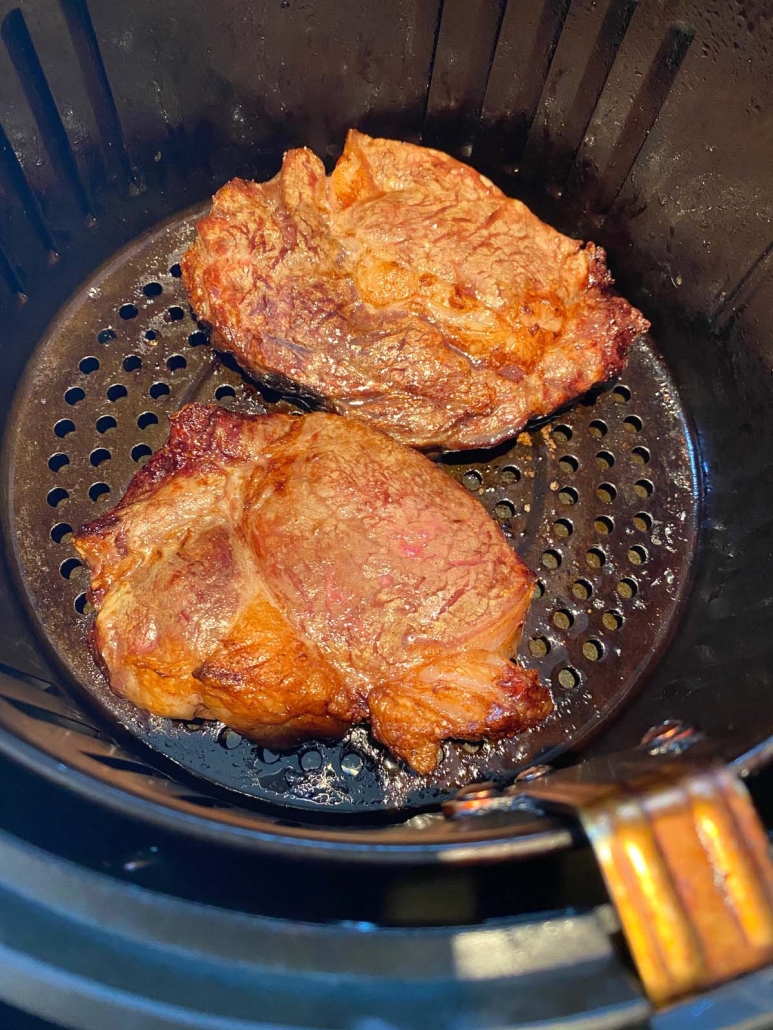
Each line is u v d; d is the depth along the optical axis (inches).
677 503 10.4
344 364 8.8
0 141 9.6
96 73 10.0
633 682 9.4
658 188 10.7
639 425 10.8
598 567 9.9
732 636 9.2
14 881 5.5
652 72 9.9
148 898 5.5
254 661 7.3
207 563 7.7
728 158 9.8
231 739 8.7
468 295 8.9
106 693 8.9
